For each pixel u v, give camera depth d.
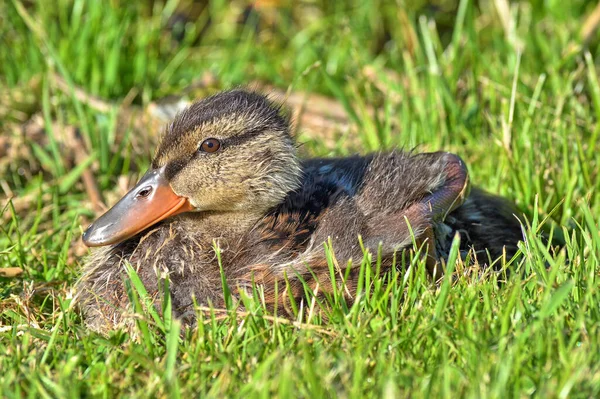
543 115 12.42
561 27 15.30
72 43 14.59
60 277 10.14
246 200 9.43
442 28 17.34
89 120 13.32
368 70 14.84
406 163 9.96
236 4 17.58
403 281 8.55
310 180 9.80
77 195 12.34
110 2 14.84
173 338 7.57
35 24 14.08
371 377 7.38
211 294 8.97
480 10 17.66
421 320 8.10
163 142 9.59
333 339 7.92
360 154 10.93
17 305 9.34
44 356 7.79
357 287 8.56
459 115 12.78
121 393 7.39
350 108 13.06
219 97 9.73
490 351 7.42
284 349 7.77
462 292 8.50
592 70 12.64
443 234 9.98
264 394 6.82
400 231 9.26
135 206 9.41
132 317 8.42
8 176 12.91
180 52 15.24
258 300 8.56
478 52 13.65
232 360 7.65
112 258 9.45
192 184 9.41
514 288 7.89
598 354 7.40
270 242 9.12
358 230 9.22
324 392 7.08
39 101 13.96
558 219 11.05
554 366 7.25
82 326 8.84
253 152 9.42
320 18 17.14
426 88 13.49
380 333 7.85
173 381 7.20
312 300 8.40
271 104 9.88
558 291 7.66
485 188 11.68
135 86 14.68
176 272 9.12
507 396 6.98
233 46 16.22
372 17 16.72
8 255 10.47
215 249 8.85
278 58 15.80
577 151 11.23
